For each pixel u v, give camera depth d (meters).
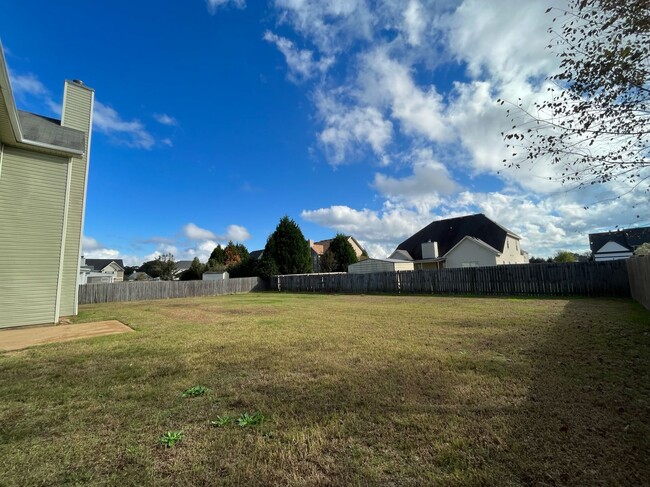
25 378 3.93
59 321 8.77
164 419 2.77
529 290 14.07
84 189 10.84
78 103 11.04
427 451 2.19
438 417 2.68
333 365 4.26
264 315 9.92
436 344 5.33
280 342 5.76
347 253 31.69
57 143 8.30
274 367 4.24
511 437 2.33
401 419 2.66
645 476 1.84
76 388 3.56
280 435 2.46
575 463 1.99
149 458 2.17
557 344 5.02
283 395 3.27
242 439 2.40
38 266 8.10
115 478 1.95
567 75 3.66
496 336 5.80
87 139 11.10
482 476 1.88
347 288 20.91
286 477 1.94
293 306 12.62
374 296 17.08
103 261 48.00
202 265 40.47
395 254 28.95
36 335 6.77
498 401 2.98
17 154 7.92
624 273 12.01
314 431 2.50
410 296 16.02
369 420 2.67
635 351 4.46
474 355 4.58
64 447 2.33
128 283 18.86
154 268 37.50
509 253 26.50
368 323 7.76
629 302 10.12
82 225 10.72
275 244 27.62
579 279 12.88
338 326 7.42
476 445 2.24
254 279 25.86
